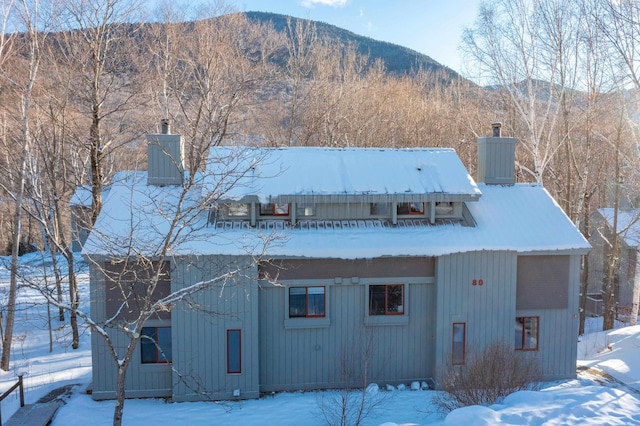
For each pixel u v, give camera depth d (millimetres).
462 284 13750
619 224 27797
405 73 49594
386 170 14906
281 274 13484
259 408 12633
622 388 13656
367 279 13734
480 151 17047
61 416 11820
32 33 16078
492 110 30594
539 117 27891
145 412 12336
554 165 27734
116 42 24422
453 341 13836
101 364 13047
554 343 14438
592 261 30312
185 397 13047
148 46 25016
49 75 19797
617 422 8469
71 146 24531
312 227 14000
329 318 13695
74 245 25953
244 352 13164
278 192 13625
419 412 12055
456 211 14781
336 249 13172
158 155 15359
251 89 28609
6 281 26469
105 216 13711
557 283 14375
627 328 20266
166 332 13336
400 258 13812
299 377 13781
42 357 16688
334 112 32000
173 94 27078
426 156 15734
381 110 34062
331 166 14945
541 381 14023
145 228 13164
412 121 34875
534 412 8953
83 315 9297
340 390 13664
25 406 12078
